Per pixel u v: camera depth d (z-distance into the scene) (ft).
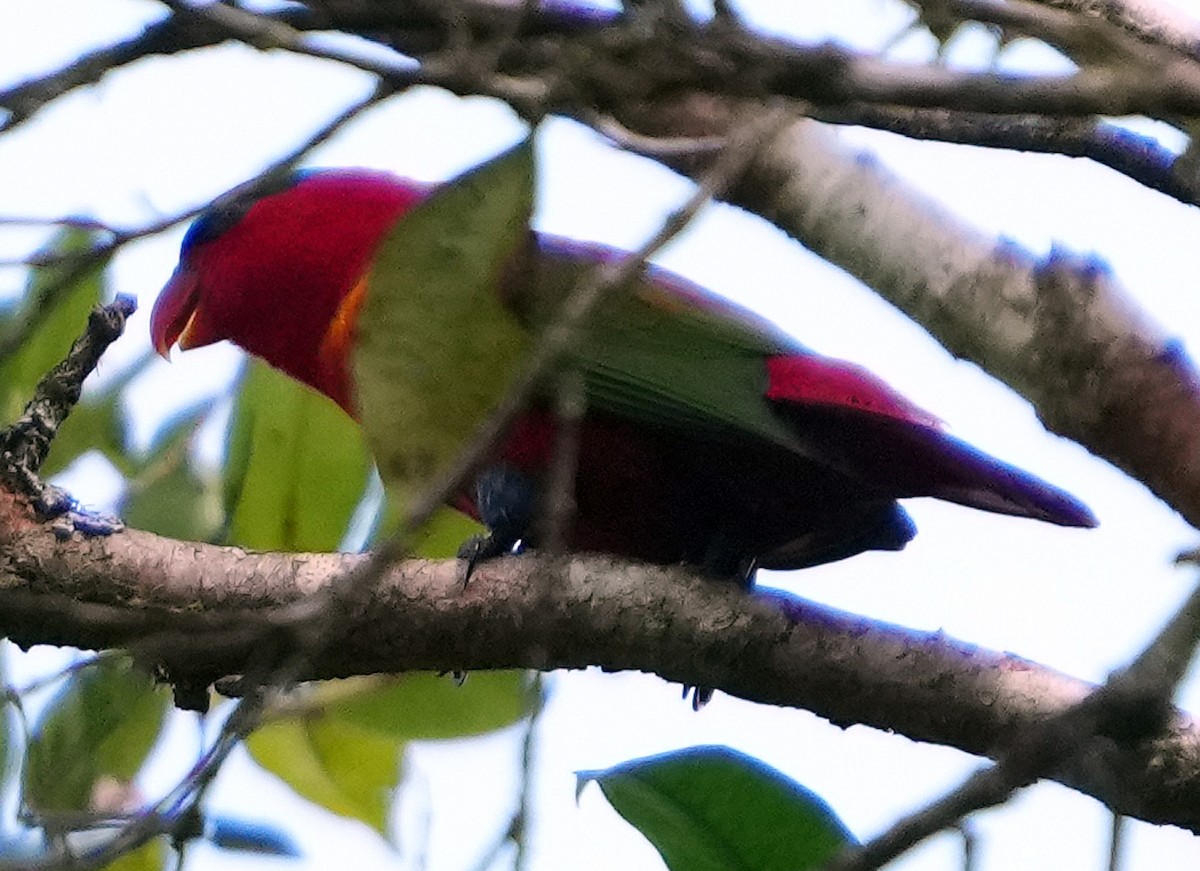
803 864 20.13
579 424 26.66
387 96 14.96
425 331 16.52
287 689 19.06
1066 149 19.22
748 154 14.99
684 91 15.44
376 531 25.71
